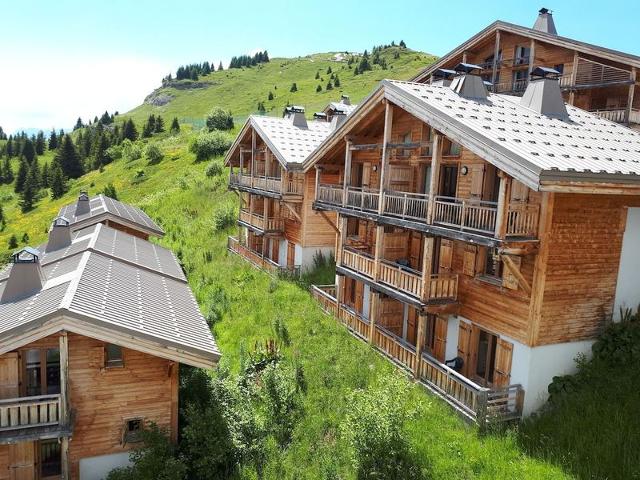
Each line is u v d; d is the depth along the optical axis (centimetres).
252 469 1336
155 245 2516
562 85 2728
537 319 1348
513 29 2939
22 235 6275
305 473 1316
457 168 1661
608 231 1409
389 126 1727
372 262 1841
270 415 1520
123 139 10062
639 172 1266
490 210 1341
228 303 2436
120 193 6284
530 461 1152
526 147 1266
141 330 1227
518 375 1402
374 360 1725
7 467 1259
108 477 1247
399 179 1820
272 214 3288
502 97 1817
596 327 1438
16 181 9644
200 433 1309
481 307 1534
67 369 1197
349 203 2006
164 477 1207
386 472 1166
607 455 1106
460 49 3297
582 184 1191
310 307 2211
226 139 6456
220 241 3659
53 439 1312
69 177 9075
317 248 2791
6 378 1216
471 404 1391
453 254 1656
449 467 1188
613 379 1328
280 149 2744
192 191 4919
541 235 1327
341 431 1388
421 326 1583
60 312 1137
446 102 1539
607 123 1756
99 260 1731
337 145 2155
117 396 1304
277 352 1880
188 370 1644
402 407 1280
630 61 2434
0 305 1408
